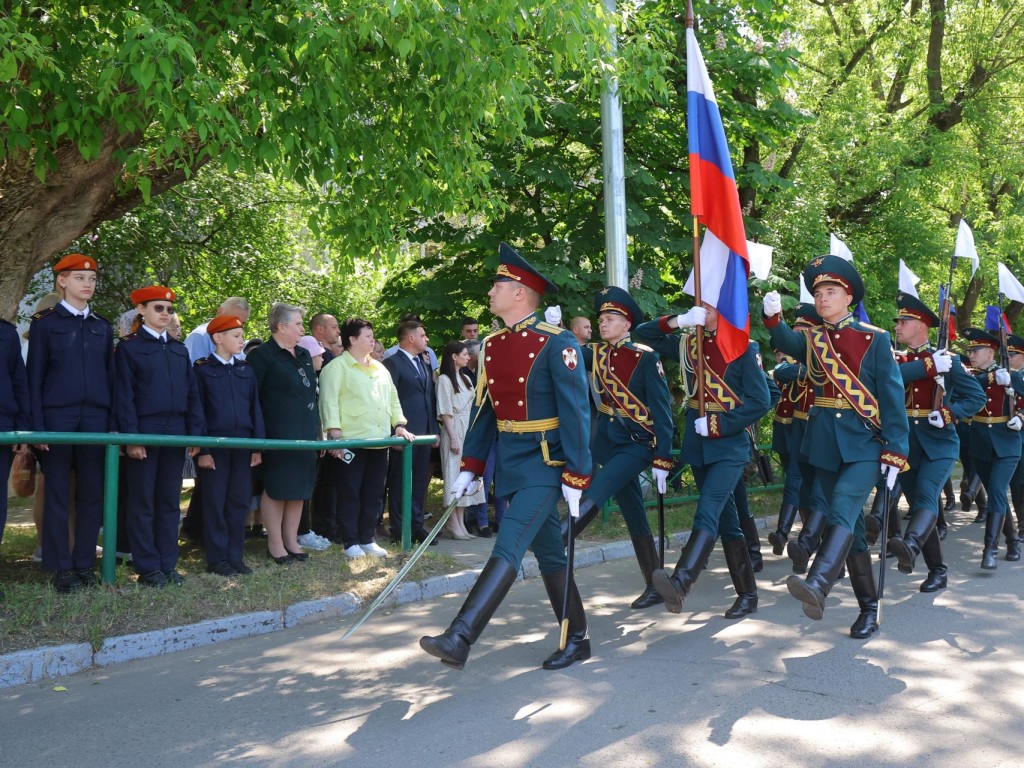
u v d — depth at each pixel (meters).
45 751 3.94
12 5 6.35
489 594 4.40
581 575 7.61
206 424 6.51
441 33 6.68
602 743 3.94
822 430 5.72
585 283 10.99
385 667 5.07
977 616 6.13
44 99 6.52
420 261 12.04
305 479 7.00
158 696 4.61
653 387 6.15
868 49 16.41
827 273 5.74
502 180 10.95
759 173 12.02
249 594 6.05
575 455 4.68
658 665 5.03
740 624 5.95
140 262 13.12
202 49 6.45
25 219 6.96
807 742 3.93
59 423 5.76
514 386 4.80
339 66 6.76
